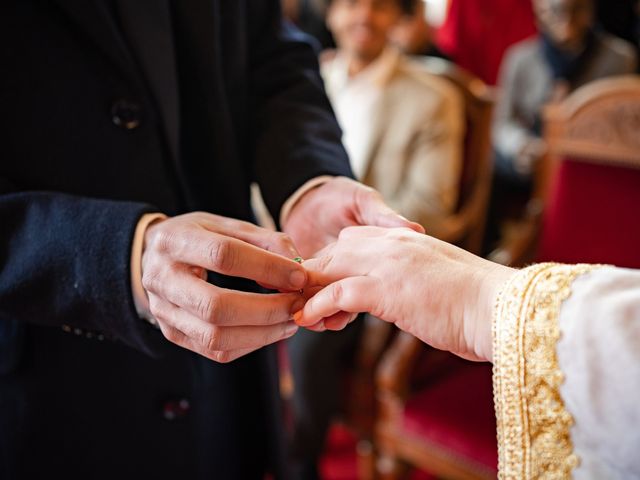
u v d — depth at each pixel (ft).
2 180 1.87
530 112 8.30
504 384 1.40
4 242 1.78
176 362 2.22
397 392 4.02
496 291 1.52
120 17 1.91
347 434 6.25
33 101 1.86
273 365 2.63
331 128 2.35
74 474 2.22
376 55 5.74
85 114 1.93
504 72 8.79
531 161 7.58
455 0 10.18
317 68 2.65
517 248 4.20
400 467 4.35
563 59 8.04
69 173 1.94
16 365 2.04
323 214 2.07
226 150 2.25
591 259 3.90
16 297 1.75
